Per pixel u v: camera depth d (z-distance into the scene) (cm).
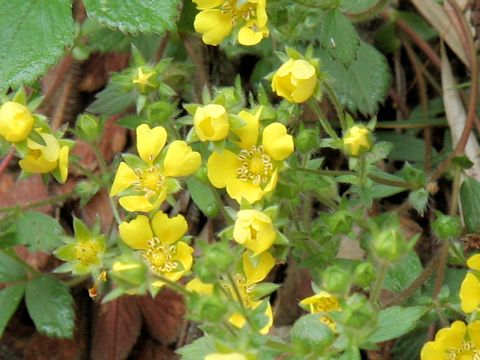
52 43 25
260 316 21
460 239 26
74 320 26
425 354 22
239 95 23
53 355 27
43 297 26
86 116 25
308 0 25
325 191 25
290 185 23
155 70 24
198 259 22
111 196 24
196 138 23
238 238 22
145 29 25
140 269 20
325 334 21
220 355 20
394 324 22
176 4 25
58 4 25
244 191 23
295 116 24
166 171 23
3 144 23
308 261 24
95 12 25
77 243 24
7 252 26
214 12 25
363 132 23
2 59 25
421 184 26
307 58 23
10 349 27
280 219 23
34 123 23
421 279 24
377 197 26
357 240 27
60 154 24
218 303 20
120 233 23
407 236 27
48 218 26
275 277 27
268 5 25
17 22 25
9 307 26
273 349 21
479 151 27
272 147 23
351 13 27
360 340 21
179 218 23
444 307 24
